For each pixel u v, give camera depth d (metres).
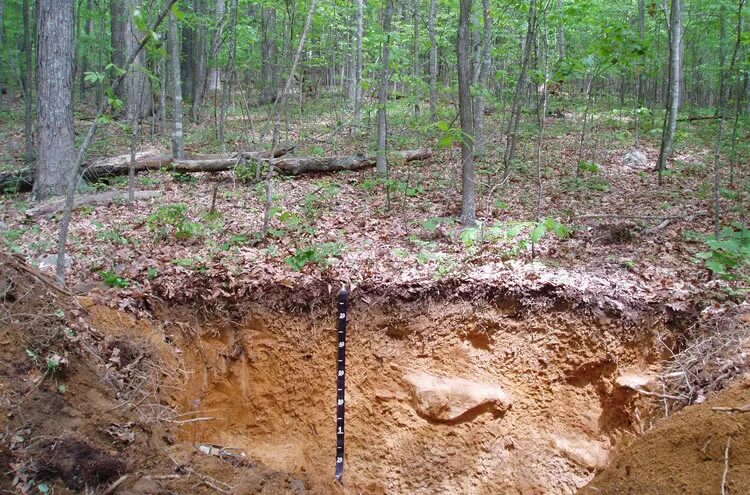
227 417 5.03
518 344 5.06
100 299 4.65
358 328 5.16
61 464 3.29
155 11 9.67
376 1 10.21
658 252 5.93
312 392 5.14
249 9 17.23
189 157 10.42
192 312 5.03
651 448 3.62
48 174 8.92
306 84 22.53
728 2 8.77
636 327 4.76
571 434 4.89
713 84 18.39
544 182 9.30
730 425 3.18
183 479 3.73
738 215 7.25
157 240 6.22
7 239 6.28
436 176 9.70
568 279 5.10
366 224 7.03
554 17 8.93
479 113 10.87
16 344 3.58
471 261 5.62
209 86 19.62
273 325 5.15
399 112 12.02
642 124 14.43
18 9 18.86
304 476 4.61
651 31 15.90
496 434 4.95
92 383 3.87
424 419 4.99
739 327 4.33
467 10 6.43
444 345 5.14
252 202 8.11
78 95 21.84
